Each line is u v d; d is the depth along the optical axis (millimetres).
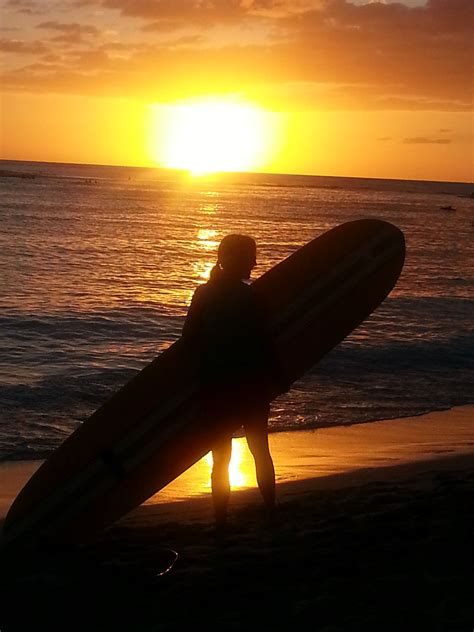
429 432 8961
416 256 36531
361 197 127188
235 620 3414
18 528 4543
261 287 4949
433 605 3473
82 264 27188
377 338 14969
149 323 16094
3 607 3660
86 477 4645
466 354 13820
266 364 4273
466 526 4785
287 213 72312
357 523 4957
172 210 68312
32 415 9117
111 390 10445
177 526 5051
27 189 91500
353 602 3547
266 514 5059
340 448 8078
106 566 4211
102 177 174500
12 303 17781
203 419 4594
